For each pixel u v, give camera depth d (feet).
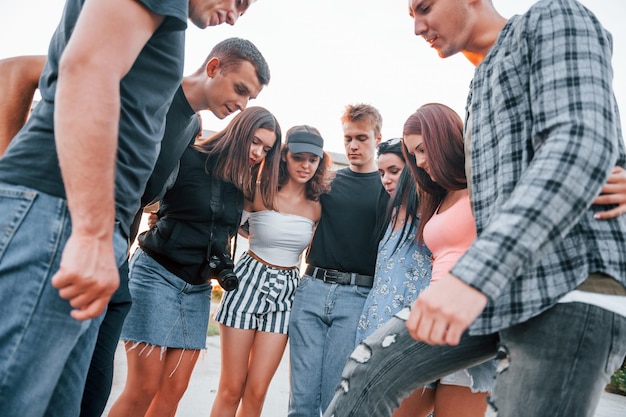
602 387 2.67
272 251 8.03
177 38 3.53
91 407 5.06
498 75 3.10
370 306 6.77
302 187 8.29
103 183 2.80
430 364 3.58
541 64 2.78
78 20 2.88
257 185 8.21
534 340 2.72
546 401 2.62
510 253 2.35
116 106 2.85
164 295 6.93
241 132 7.33
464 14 3.63
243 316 7.74
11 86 4.59
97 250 2.79
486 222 3.07
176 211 7.11
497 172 3.02
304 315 7.71
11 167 2.99
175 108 6.28
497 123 3.08
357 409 3.66
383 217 7.54
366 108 8.24
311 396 7.45
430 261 6.51
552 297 2.67
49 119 3.06
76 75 2.75
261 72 6.73
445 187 5.42
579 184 2.35
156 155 3.71
